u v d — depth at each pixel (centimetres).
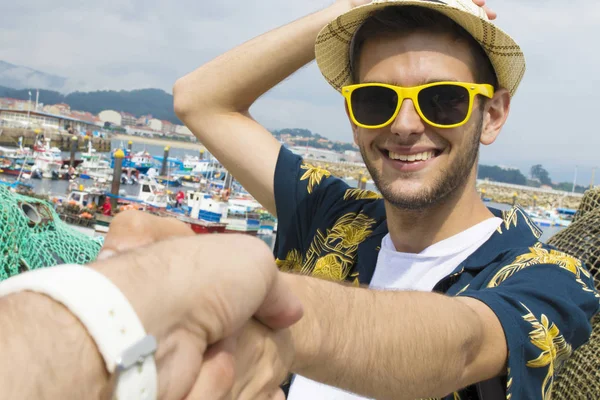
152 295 61
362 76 221
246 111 285
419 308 131
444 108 205
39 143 5147
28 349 49
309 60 273
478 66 216
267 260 77
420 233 215
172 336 64
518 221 211
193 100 277
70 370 50
